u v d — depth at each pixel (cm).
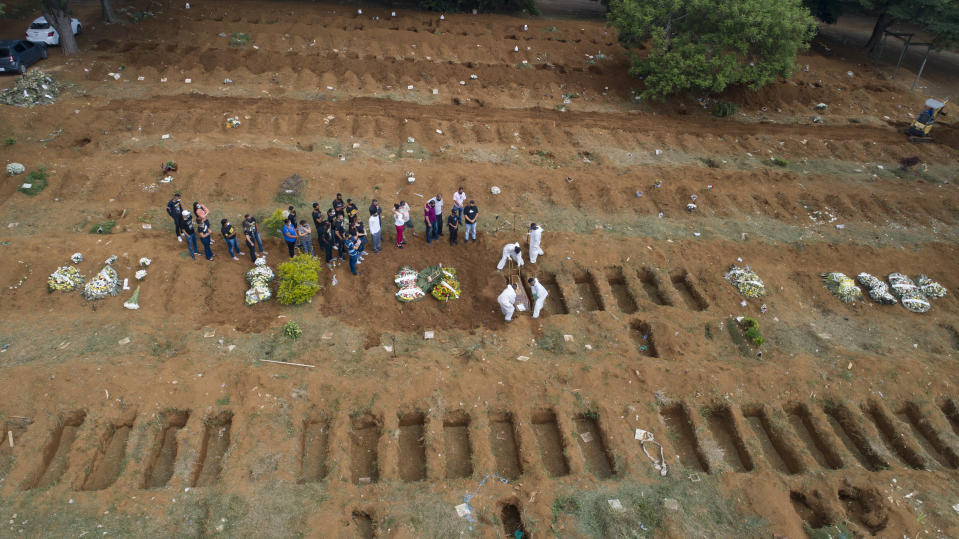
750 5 2406
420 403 1318
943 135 2605
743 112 2744
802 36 2536
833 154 2444
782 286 1722
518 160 2212
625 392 1381
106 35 2773
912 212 2095
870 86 3041
